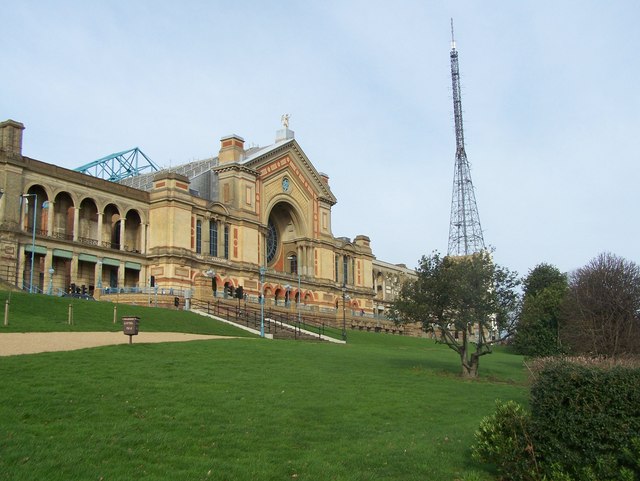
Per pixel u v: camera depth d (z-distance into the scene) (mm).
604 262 48625
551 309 53406
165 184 83125
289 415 19219
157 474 13352
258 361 29594
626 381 13305
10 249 66312
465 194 118688
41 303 45281
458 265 34594
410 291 35156
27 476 12570
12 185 67750
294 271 105312
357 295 115250
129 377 22609
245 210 92562
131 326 32344
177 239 81812
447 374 33344
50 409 17562
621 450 12789
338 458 15430
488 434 14773
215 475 13516
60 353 26797
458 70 122250
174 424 17203
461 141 121062
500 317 33531
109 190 78938
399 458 15734
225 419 18172
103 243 80562
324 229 109062
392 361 36281
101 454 14250
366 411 20750
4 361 23500
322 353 36156
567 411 13633
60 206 76062
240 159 95875
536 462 13891
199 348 32688
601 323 45969
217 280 86688
